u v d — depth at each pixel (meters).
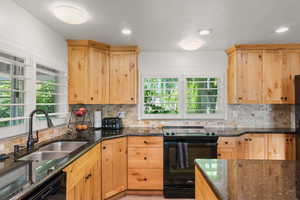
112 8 1.74
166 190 2.53
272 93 2.84
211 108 3.26
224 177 0.99
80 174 1.64
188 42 2.51
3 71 1.57
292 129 2.98
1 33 1.49
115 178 2.45
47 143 1.95
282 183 0.91
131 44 2.82
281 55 2.84
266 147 2.74
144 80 3.29
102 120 3.04
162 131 2.80
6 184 0.96
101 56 2.79
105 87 2.82
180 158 2.50
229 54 3.13
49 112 2.30
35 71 1.92
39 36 1.99
